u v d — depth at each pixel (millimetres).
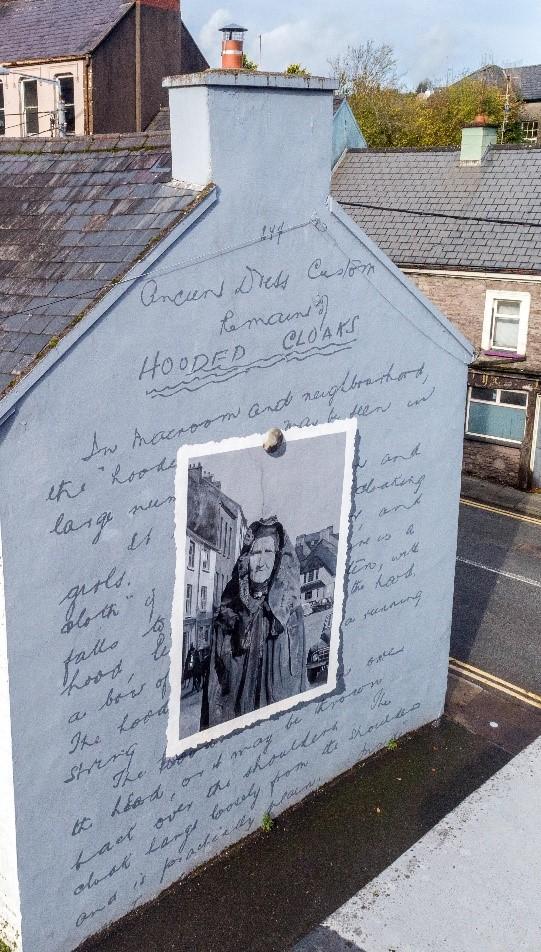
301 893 7277
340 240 7141
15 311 6129
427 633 9359
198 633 6930
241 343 6641
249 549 7152
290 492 7371
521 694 10617
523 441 18859
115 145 7406
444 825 8117
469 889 7348
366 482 8070
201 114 5984
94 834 6562
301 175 6691
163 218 6078
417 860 7664
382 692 8977
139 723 6684
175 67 22453
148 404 6125
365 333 7625
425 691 9609
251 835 7918
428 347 8281
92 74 20062
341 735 8617
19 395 5316
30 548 5672
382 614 8680
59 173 7543
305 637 7867
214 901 7168
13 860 6094
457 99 43688
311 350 7203
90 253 6281
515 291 18906
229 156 6152
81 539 5957
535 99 46500
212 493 6754
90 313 5574
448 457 8914
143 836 6945
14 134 21578
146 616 6527
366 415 7879
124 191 6746
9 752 5887
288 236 6727
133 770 6727
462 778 8883
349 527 8000
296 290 6926
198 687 7039
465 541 15828
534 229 19250
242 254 6441
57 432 5633
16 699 5828
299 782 8289
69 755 6246
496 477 19688
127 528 6234
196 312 6250
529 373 18109
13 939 6340
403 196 22297
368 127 43750
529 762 9148
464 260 19609
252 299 6621
